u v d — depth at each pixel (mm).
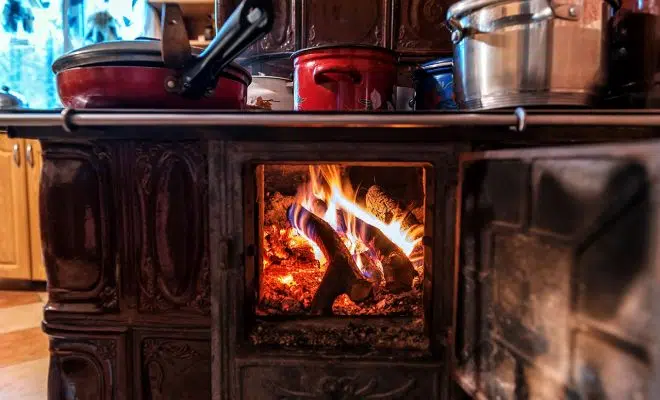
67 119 635
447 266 733
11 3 1849
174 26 670
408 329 798
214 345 757
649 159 396
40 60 1913
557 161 512
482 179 659
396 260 931
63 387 828
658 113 621
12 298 1838
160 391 830
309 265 980
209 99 773
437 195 729
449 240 729
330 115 631
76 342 825
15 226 1894
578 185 482
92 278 820
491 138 708
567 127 684
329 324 821
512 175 593
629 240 421
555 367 523
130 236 812
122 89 723
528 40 667
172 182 795
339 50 866
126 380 823
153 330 816
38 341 1385
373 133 711
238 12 596
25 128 746
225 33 625
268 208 963
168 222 801
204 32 1646
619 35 806
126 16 1804
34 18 1879
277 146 727
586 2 666
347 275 889
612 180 438
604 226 449
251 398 751
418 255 927
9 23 1859
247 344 762
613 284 442
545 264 536
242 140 729
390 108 908
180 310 819
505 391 614
